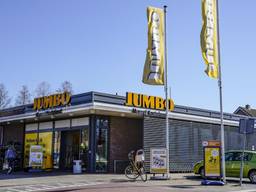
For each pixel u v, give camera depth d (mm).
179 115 25156
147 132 23297
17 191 14422
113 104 21891
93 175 21062
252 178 18969
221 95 17906
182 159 25188
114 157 23844
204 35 18000
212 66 17891
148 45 20109
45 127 27375
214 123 27781
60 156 25672
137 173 18906
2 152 28938
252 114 54688
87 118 23781
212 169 17688
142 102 23250
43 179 18828
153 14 20328
